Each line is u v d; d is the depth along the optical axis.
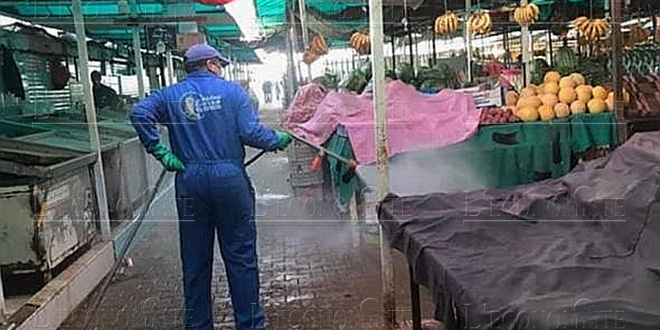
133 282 4.20
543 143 4.16
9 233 3.73
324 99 5.21
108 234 4.71
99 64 9.16
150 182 6.79
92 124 4.67
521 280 1.81
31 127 5.53
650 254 1.93
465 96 4.45
